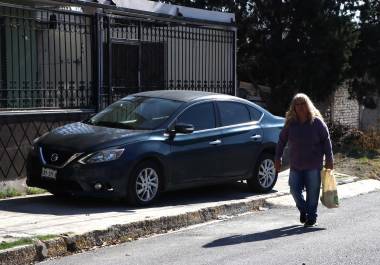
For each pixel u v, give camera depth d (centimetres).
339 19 1859
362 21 2012
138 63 1356
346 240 771
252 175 1081
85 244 720
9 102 1089
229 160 1030
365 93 2098
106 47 1252
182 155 952
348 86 2148
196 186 990
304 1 1862
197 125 989
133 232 786
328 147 844
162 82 1420
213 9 2041
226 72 1591
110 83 1259
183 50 1475
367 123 2414
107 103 1256
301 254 695
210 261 661
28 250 654
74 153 864
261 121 1098
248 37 2027
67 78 1191
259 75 2073
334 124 2047
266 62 1931
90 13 1259
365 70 2028
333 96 2148
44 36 1257
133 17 1349
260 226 868
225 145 1020
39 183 902
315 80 1886
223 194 1076
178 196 1038
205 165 991
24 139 1062
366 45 2014
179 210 894
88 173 855
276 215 961
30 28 1140
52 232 717
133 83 1348
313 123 838
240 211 985
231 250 714
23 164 1061
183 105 980
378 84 2058
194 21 1491
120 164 870
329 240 770
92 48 1220
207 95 1039
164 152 925
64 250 693
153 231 815
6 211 848
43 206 891
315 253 700
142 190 908
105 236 747
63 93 1177
